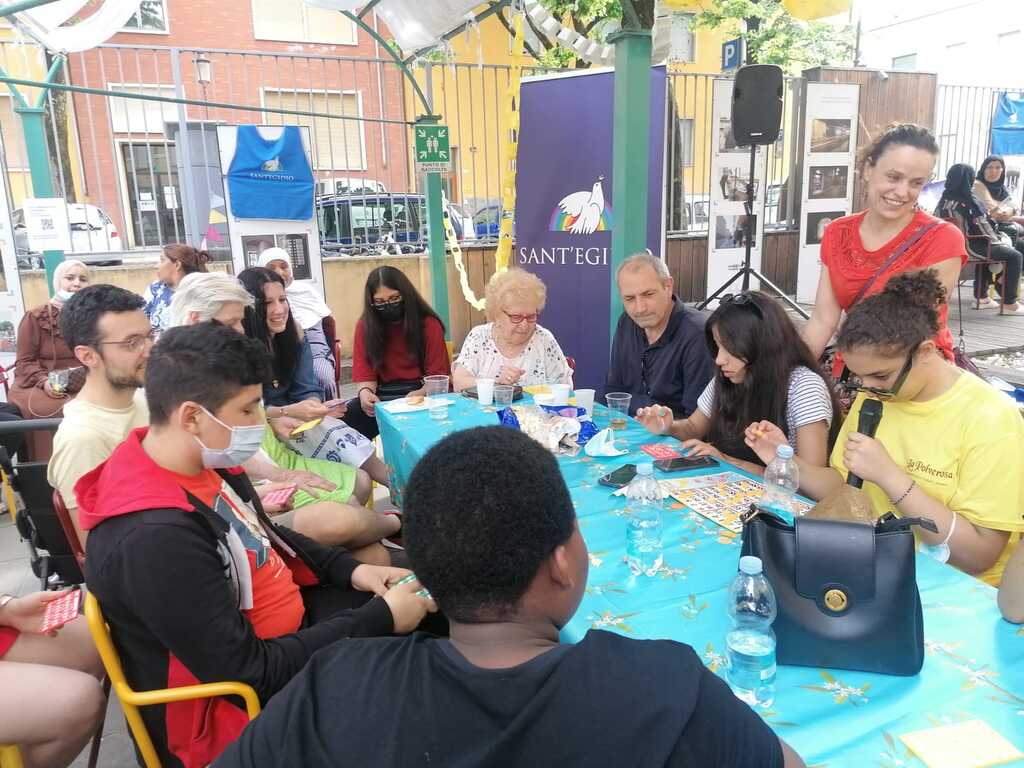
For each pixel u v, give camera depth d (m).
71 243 6.06
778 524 1.38
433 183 7.18
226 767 0.86
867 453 1.84
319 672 0.94
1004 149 10.77
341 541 2.57
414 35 5.59
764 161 8.98
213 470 1.88
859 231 2.97
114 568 1.48
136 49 6.75
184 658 1.51
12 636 1.94
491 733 0.81
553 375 3.97
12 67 6.65
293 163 7.04
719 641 1.43
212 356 1.58
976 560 1.79
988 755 1.08
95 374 2.23
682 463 2.47
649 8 4.42
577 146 5.54
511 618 0.91
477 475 0.89
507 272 3.77
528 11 5.52
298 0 11.37
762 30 11.70
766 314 2.54
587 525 2.02
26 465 2.44
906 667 1.27
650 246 5.70
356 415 4.37
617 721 0.78
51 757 1.80
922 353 1.83
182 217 7.29
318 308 5.20
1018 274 8.21
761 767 0.79
